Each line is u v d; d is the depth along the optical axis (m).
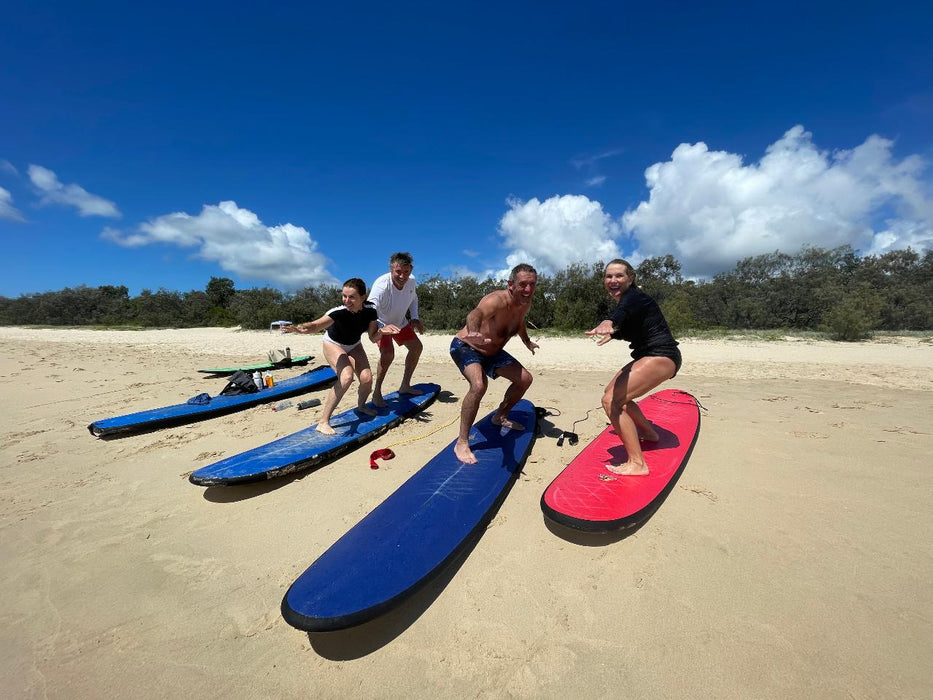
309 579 2.25
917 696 1.68
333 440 4.34
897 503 3.05
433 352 12.38
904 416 5.10
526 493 3.43
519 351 12.84
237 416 5.82
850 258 26.80
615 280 3.31
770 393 6.57
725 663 1.87
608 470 3.42
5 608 2.41
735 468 3.71
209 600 2.42
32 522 3.28
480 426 4.68
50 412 6.35
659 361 3.12
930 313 20.11
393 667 1.96
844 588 2.26
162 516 3.31
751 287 27.20
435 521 2.79
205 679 1.95
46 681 1.96
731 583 2.34
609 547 2.70
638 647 1.98
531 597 2.32
